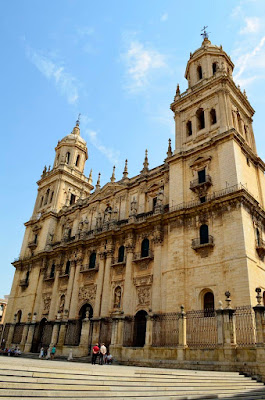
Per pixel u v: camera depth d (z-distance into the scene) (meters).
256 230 32.78
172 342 30.33
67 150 65.69
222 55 45.56
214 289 29.89
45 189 63.69
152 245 38.03
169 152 43.19
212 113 40.41
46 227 56.69
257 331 21.22
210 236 31.91
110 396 12.10
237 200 31.08
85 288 43.91
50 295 49.12
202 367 22.48
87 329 34.62
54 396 10.69
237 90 41.62
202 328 29.14
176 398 13.27
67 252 49.78
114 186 49.12
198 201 35.47
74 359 33.09
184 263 33.00
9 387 10.51
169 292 32.84
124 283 38.56
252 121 44.91
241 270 28.33
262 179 39.19
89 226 50.06
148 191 43.41
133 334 35.09
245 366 20.78
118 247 42.28
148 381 15.91
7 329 52.56
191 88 44.06
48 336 44.59
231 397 15.27
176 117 43.84
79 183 63.53
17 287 56.38
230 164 33.88
